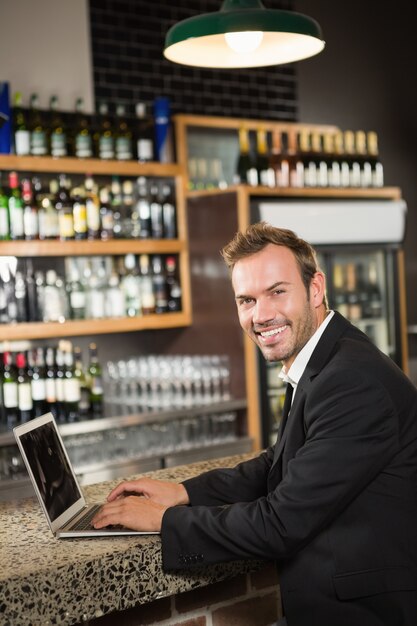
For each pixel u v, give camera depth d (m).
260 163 5.25
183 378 4.79
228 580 2.12
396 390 1.82
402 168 6.45
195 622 2.05
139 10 5.19
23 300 4.38
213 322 4.89
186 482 2.12
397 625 1.77
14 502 2.25
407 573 1.78
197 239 4.94
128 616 1.92
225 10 2.79
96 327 4.56
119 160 4.74
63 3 4.85
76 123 4.78
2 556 1.75
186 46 2.95
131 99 5.14
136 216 4.82
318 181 5.44
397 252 5.42
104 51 5.03
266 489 2.14
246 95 5.67
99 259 4.84
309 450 1.78
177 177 4.97
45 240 4.40
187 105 5.40
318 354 1.89
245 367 4.74
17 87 4.68
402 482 1.81
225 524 1.78
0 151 4.32
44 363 4.55
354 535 1.78
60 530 1.89
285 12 2.69
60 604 1.67
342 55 6.14
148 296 4.82
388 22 6.41
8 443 3.99
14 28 4.67
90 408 4.57
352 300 5.41
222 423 4.75
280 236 1.91
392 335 5.45
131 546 1.78
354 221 5.15
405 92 6.48
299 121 5.92
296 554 1.83
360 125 6.23
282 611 2.25
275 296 1.89
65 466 2.10
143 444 4.53
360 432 1.76
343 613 1.78
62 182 4.52
